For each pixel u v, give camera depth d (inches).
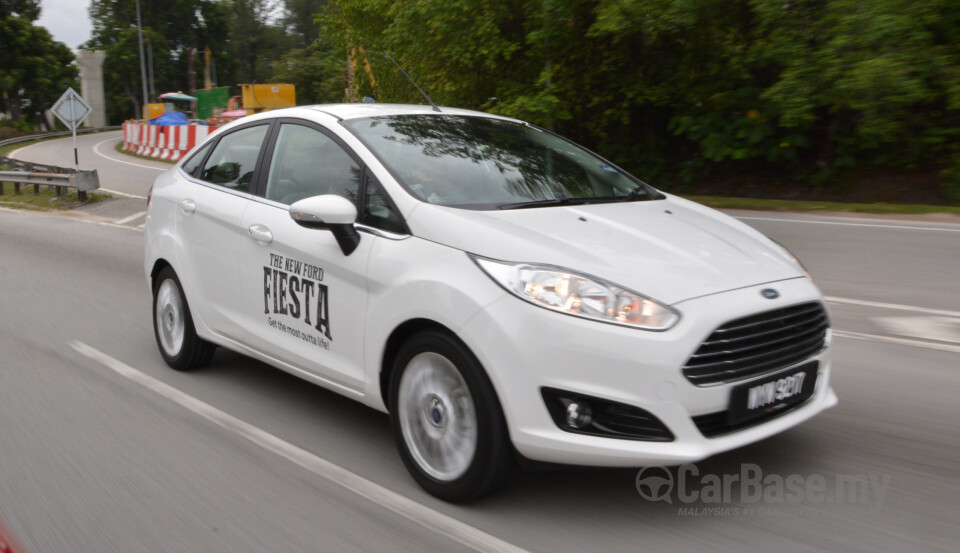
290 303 165.9
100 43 3656.5
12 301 307.7
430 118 178.5
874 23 521.0
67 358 226.7
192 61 3457.2
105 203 687.7
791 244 394.0
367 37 803.4
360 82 840.9
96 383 203.8
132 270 375.2
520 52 722.2
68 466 153.6
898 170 604.4
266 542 123.7
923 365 208.1
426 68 743.7
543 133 190.9
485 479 128.8
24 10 2933.1
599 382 119.1
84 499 139.6
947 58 536.4
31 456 158.9
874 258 354.0
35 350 236.1
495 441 126.3
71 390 198.4
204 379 205.3
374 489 141.6
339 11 844.0
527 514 131.1
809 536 123.1
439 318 130.3
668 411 118.4
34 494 142.2
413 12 697.6
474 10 695.1
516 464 129.6
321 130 170.9
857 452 153.4
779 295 128.9
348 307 150.7
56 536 127.2
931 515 129.0
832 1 546.3
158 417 178.9
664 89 698.8
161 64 3535.9
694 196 674.8
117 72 3481.8
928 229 422.9
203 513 133.6
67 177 716.0
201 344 206.1
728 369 122.9
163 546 123.2
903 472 144.7
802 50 571.2
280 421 175.5
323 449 159.9
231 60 3769.7
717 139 656.4
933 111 591.5
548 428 122.1
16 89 2876.5
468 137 173.5
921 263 340.5
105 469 151.9
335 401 188.5
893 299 284.5
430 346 133.9
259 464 153.1
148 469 151.6
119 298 309.7
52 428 173.3
